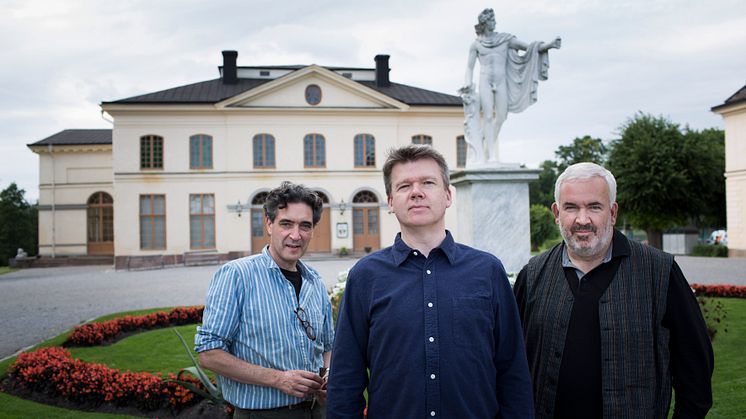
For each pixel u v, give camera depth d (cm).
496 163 850
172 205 2892
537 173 816
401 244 230
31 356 611
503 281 230
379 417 214
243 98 2911
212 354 266
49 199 3356
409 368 211
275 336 277
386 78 3406
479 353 214
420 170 228
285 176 2977
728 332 762
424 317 214
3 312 1173
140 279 1966
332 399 221
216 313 271
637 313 244
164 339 820
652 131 2767
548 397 254
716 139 3731
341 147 3028
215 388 421
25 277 2364
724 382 541
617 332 243
